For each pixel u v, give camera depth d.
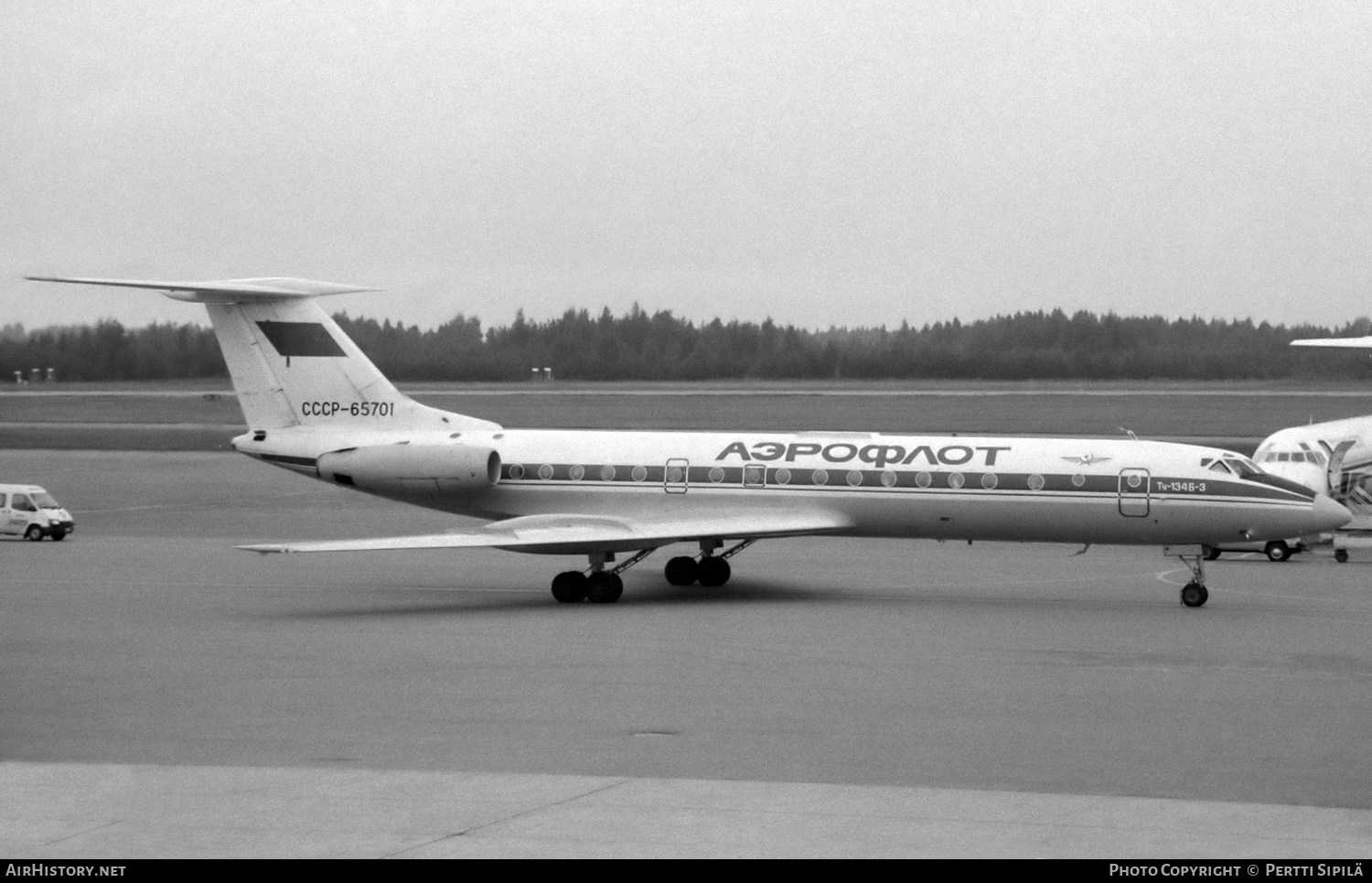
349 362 71.81
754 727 38.06
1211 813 29.19
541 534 64.00
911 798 30.36
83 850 26.50
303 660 49.00
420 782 31.72
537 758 34.66
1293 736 37.03
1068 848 26.66
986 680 45.00
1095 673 46.28
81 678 45.78
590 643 52.28
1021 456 64.81
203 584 71.19
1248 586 70.75
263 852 26.38
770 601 64.19
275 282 71.69
